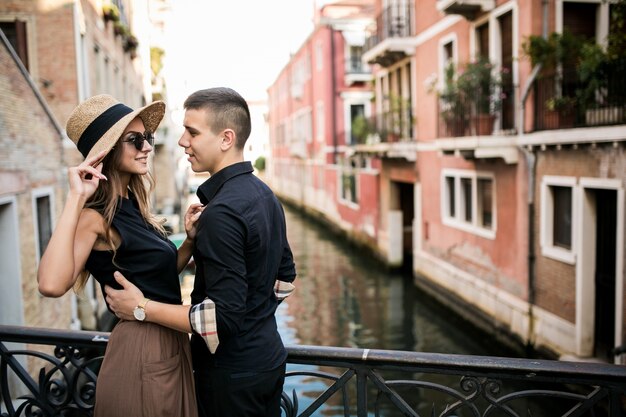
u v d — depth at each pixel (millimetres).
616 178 7336
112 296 1664
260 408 1714
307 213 34406
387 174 17891
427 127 14422
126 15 18438
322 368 9406
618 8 7578
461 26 12203
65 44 10594
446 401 7824
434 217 14125
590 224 8172
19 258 6816
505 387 7992
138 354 1661
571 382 1816
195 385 1785
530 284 9594
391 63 17156
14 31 10578
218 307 1519
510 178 10227
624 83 7285
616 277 7418
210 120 1671
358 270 18203
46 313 7797
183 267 1960
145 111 1729
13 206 6742
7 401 2336
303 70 34156
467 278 12141
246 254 1618
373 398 8062
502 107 10469
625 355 7312
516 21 9859
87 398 2238
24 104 7277
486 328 11211
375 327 12180
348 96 27297
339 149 27703
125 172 1768
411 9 15359
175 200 30016
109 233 1657
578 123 8406
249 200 1628
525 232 9719
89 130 1737
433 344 11008
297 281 16906
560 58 8719
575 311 8398
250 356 1668
